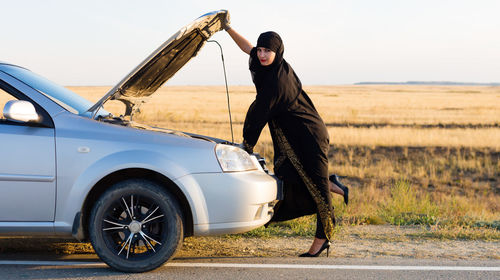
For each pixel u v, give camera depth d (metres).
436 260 4.11
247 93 83.75
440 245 4.80
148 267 3.54
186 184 3.51
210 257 4.14
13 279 3.42
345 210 6.93
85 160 3.50
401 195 8.15
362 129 25.12
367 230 5.57
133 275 3.52
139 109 4.80
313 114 4.18
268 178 3.88
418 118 34.97
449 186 13.05
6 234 3.53
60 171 3.49
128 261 3.54
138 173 3.70
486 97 80.31
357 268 3.78
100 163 3.48
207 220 3.55
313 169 4.10
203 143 3.66
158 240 3.60
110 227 3.55
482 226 5.85
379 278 3.52
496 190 12.75
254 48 4.13
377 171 14.42
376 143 20.28
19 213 3.50
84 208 3.55
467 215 6.50
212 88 131.12
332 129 24.50
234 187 3.59
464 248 4.69
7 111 3.35
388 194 10.20
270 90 3.94
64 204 3.49
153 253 3.54
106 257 3.52
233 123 28.33
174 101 54.12
